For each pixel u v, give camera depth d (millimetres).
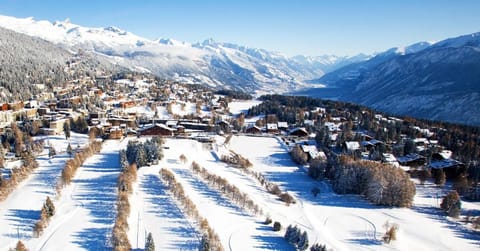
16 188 119750
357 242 99000
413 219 114812
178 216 102812
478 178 145375
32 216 101625
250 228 100438
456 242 101562
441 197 134250
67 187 120625
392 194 124125
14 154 155000
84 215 101438
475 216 117562
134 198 112562
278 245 92438
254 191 131125
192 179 132000
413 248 97500
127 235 90312
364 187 133125
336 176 140375
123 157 139000
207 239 82438
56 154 157500
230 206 113000
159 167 141875
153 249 80875
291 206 122375
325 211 119438
